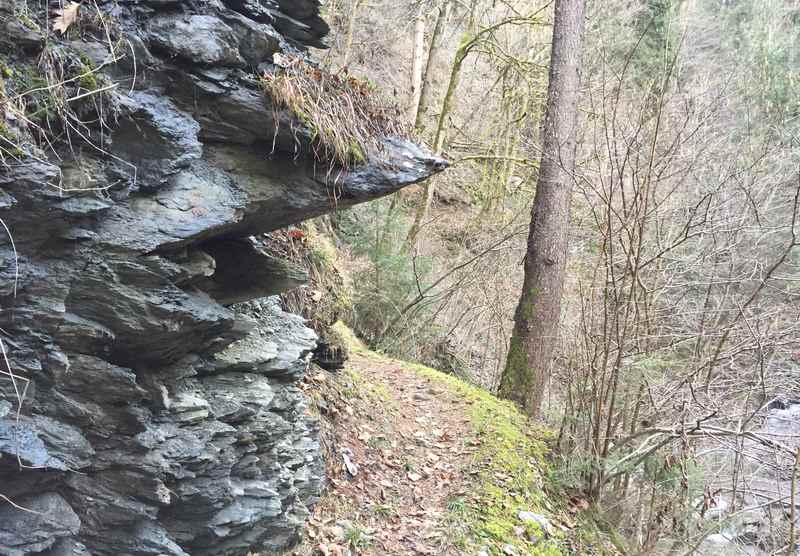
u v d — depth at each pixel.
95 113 2.85
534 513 6.26
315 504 5.14
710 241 8.03
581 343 7.53
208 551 3.77
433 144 13.62
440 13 14.48
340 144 3.51
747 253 7.97
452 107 14.31
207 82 3.16
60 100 2.70
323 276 7.32
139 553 3.14
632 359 6.74
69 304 2.81
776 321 6.84
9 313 2.63
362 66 16.50
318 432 5.31
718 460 7.41
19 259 2.65
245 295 4.00
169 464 3.21
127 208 2.97
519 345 8.74
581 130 9.98
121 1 3.01
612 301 6.89
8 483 2.66
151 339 3.06
